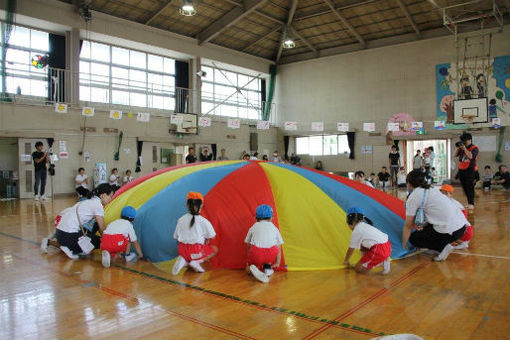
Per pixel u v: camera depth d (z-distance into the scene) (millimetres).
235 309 2553
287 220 3904
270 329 2230
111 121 13828
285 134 19359
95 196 4148
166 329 2242
